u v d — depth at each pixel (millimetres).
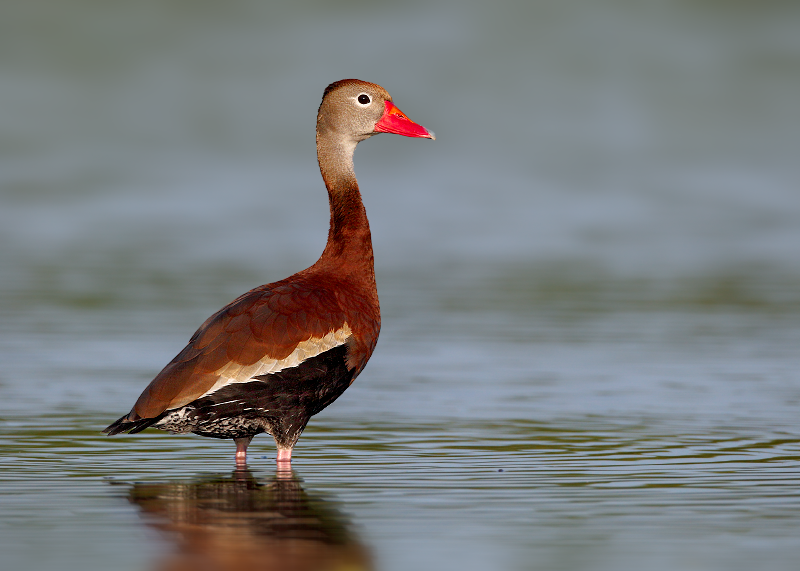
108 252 23141
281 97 46250
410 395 13609
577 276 21375
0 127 40906
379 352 15953
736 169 35375
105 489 9883
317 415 12695
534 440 11578
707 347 16172
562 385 14086
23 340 16281
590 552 8211
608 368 14984
